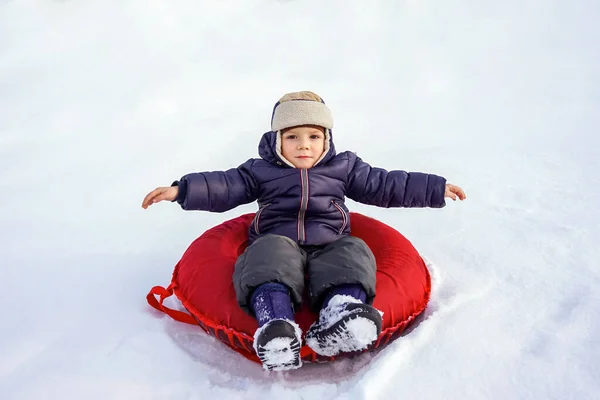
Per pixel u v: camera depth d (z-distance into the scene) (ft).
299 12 32.37
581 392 5.85
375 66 25.58
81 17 27.96
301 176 8.37
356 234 9.15
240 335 6.81
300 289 6.58
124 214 12.13
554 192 11.88
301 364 6.43
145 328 7.73
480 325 7.13
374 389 6.04
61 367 6.87
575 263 8.75
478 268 8.86
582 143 14.92
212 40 27.66
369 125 17.92
